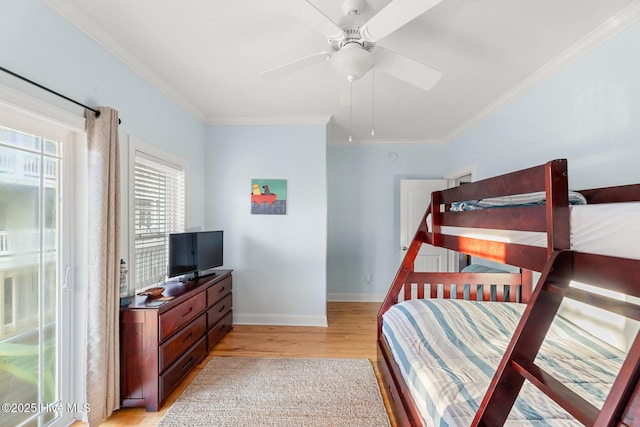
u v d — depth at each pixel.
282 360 2.51
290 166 3.37
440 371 1.36
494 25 1.67
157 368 1.87
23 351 1.49
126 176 2.10
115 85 1.97
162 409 1.88
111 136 1.77
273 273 3.38
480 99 2.74
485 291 2.40
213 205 3.39
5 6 1.29
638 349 0.55
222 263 3.14
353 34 1.43
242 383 2.16
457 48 1.91
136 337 1.86
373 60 1.53
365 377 2.25
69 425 1.70
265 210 3.36
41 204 1.56
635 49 1.55
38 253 1.56
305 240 3.36
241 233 3.38
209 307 2.67
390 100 2.78
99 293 1.69
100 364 1.70
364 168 4.38
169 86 2.55
